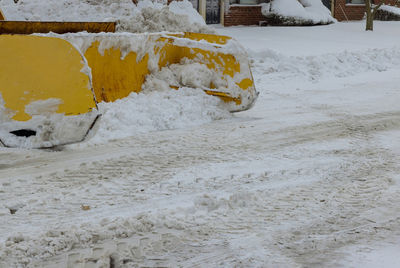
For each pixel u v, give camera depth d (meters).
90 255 3.49
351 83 11.55
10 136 5.11
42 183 4.86
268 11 23.02
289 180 5.08
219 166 5.49
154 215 4.10
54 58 5.36
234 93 7.81
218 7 22.59
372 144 6.51
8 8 10.78
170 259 3.46
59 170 5.25
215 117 7.68
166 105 7.48
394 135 7.00
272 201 4.52
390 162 5.74
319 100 9.52
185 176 5.14
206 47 7.80
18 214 4.13
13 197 4.49
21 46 5.26
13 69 5.17
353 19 27.42
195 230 3.91
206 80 7.93
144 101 7.45
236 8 22.70
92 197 4.54
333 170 5.41
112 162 5.55
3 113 5.08
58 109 5.25
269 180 5.07
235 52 7.78
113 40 7.22
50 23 7.23
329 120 7.84
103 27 8.09
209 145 6.32
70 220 4.02
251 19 23.12
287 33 20.22
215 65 7.89
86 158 5.67
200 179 5.06
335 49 15.99
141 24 8.52
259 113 8.29
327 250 3.62
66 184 4.85
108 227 3.87
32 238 3.67
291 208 4.36
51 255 3.48
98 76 7.15
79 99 5.34
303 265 3.42
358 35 20.50
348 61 13.91
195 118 7.45
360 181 5.07
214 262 3.44
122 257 3.47
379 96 9.97
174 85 7.86
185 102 7.64
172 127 7.11
